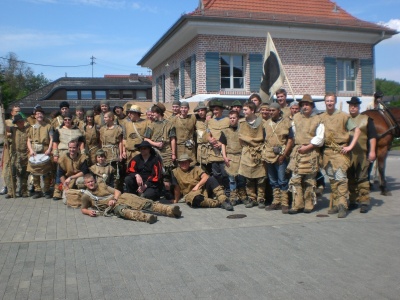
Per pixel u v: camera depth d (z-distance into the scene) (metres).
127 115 11.48
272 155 8.36
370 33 22.30
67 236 6.88
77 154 9.64
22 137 10.42
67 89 45.66
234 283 4.87
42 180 10.27
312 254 5.82
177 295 4.58
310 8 23.52
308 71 21.97
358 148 8.34
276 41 21.44
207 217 8.07
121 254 5.93
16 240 6.69
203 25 19.78
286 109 9.59
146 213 7.79
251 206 8.95
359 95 23.00
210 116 10.27
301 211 8.43
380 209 8.59
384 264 5.41
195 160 9.95
